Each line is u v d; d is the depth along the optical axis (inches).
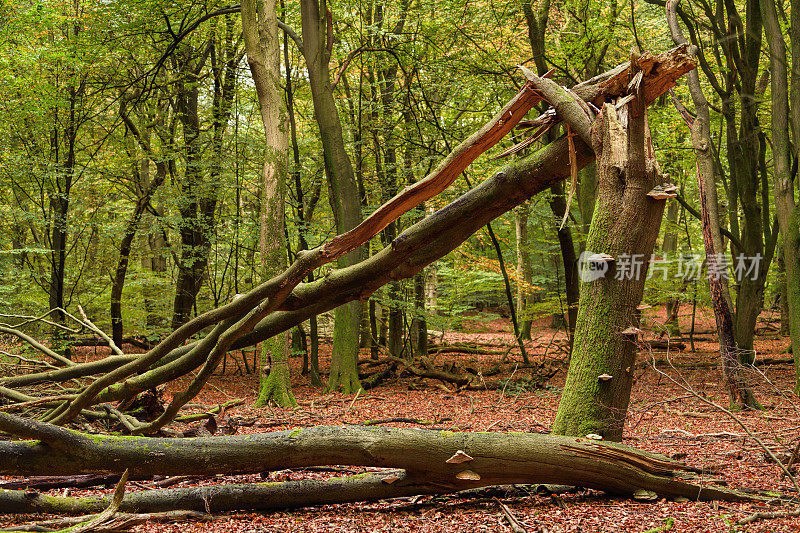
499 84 543.8
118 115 538.9
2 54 425.7
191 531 143.9
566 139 175.9
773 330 922.7
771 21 415.2
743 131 503.2
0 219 573.6
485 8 528.4
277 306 168.4
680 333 829.8
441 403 411.8
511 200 178.1
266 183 415.2
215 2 514.3
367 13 555.5
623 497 169.6
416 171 601.0
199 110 687.7
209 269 636.1
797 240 407.8
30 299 609.6
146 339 544.4
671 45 599.8
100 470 146.1
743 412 331.6
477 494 173.3
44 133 532.1
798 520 151.7
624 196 167.8
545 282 1045.2
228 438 153.1
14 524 146.7
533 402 407.8
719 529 143.3
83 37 478.3
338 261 467.5
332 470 193.6
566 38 541.6
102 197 610.9
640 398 380.8
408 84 556.1
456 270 764.0
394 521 150.9
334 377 466.9
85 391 185.5
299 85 600.4
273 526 147.4
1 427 137.3
